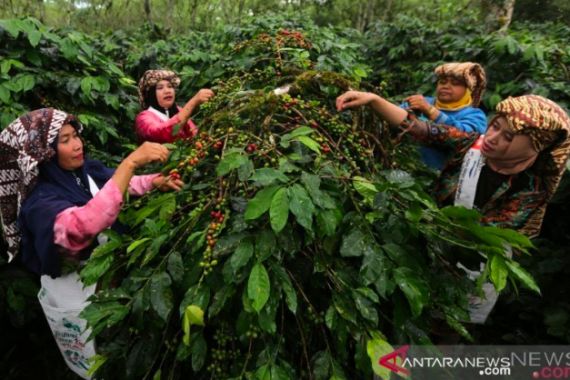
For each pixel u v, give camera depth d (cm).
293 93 159
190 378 119
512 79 286
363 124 154
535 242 235
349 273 104
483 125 196
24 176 132
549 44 360
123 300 110
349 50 312
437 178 168
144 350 109
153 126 224
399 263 101
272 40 218
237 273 97
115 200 125
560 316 200
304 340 105
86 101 233
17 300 197
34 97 228
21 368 209
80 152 144
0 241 206
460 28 395
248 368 104
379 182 115
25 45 226
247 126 134
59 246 131
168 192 133
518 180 148
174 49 436
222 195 112
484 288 163
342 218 103
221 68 237
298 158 114
